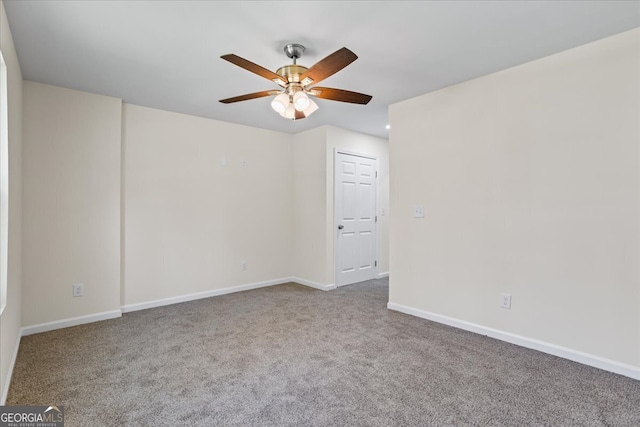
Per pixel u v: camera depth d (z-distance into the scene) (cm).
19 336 268
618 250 219
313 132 466
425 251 329
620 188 218
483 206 286
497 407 183
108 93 323
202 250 409
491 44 231
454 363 234
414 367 228
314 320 326
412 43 229
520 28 211
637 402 187
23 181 286
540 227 253
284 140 493
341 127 461
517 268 265
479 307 289
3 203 196
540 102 253
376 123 437
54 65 261
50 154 300
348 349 258
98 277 325
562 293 242
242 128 446
